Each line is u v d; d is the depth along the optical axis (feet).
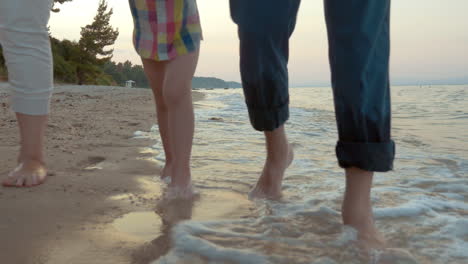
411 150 10.49
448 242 4.44
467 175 7.55
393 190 6.39
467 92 63.41
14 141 9.43
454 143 11.79
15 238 4.25
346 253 4.09
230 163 8.43
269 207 5.54
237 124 15.43
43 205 5.31
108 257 3.92
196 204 5.63
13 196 5.64
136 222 4.85
